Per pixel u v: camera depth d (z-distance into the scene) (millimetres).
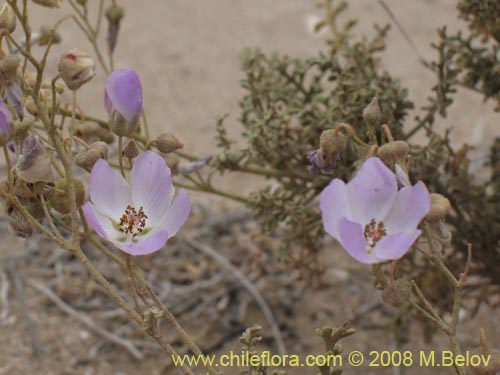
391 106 328
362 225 213
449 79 331
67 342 416
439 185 343
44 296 439
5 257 459
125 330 422
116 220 227
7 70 213
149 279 449
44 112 218
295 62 356
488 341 417
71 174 217
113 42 324
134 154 233
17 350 410
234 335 422
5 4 229
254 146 336
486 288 371
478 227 361
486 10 336
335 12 389
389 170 211
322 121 328
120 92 221
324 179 341
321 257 477
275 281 450
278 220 344
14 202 217
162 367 402
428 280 361
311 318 435
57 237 224
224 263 451
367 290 453
